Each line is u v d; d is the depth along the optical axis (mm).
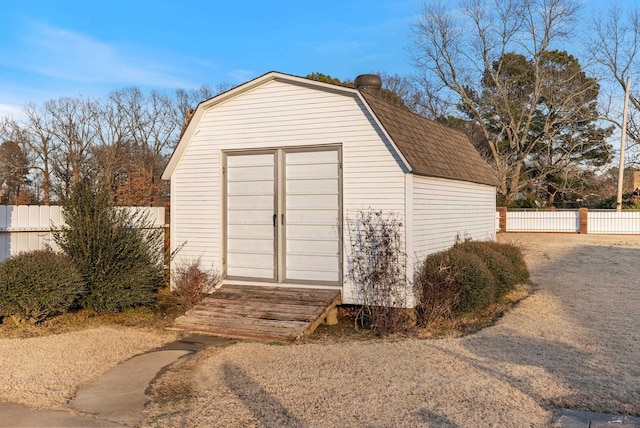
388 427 4637
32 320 8859
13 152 37219
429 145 10898
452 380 5852
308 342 8008
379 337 8320
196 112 10750
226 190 10820
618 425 4605
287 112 10164
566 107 34438
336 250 9820
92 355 7152
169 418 4914
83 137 39750
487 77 37000
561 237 25266
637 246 20781
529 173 37656
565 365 6445
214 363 6754
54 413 5070
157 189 31125
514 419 4766
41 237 10461
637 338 7848
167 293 11539
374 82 11250
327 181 9906
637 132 33500
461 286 9102
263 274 10438
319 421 4789
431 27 37281
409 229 9188
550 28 34469
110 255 9711
